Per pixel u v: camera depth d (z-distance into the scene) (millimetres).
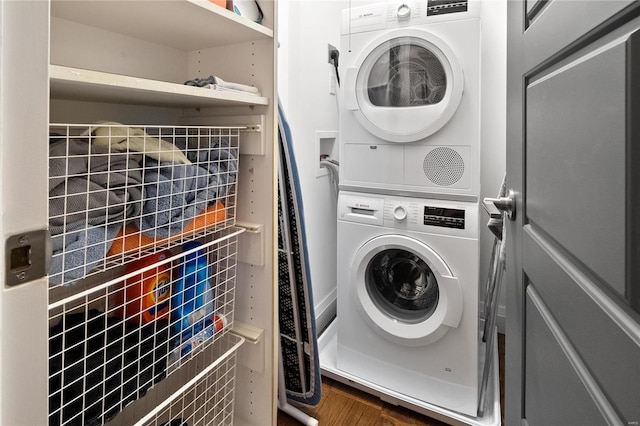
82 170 782
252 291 1262
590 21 506
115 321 1027
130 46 1126
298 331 1515
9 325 431
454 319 1479
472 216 1458
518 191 906
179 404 1354
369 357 1709
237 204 1242
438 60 1495
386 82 1626
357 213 1691
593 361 508
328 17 2252
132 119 1167
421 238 1537
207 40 1161
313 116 2148
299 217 1437
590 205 507
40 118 436
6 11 399
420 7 1475
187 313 1082
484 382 1529
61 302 733
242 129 1181
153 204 892
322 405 1646
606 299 478
